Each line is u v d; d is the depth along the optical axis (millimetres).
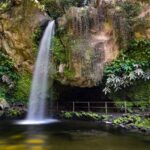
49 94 17625
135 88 16656
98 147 10219
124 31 17078
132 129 13352
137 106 16453
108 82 16359
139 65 16594
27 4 18594
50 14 19203
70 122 15398
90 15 17094
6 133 12617
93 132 12719
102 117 15617
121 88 16656
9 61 19078
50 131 13008
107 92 16656
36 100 17609
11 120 16281
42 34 18266
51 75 17078
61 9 19188
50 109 17766
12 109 17469
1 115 16812
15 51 18969
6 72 18953
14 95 18672
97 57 16516
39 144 10664
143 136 11898
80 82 16422
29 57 18297
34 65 18078
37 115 17266
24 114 17422
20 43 18594
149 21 17141
